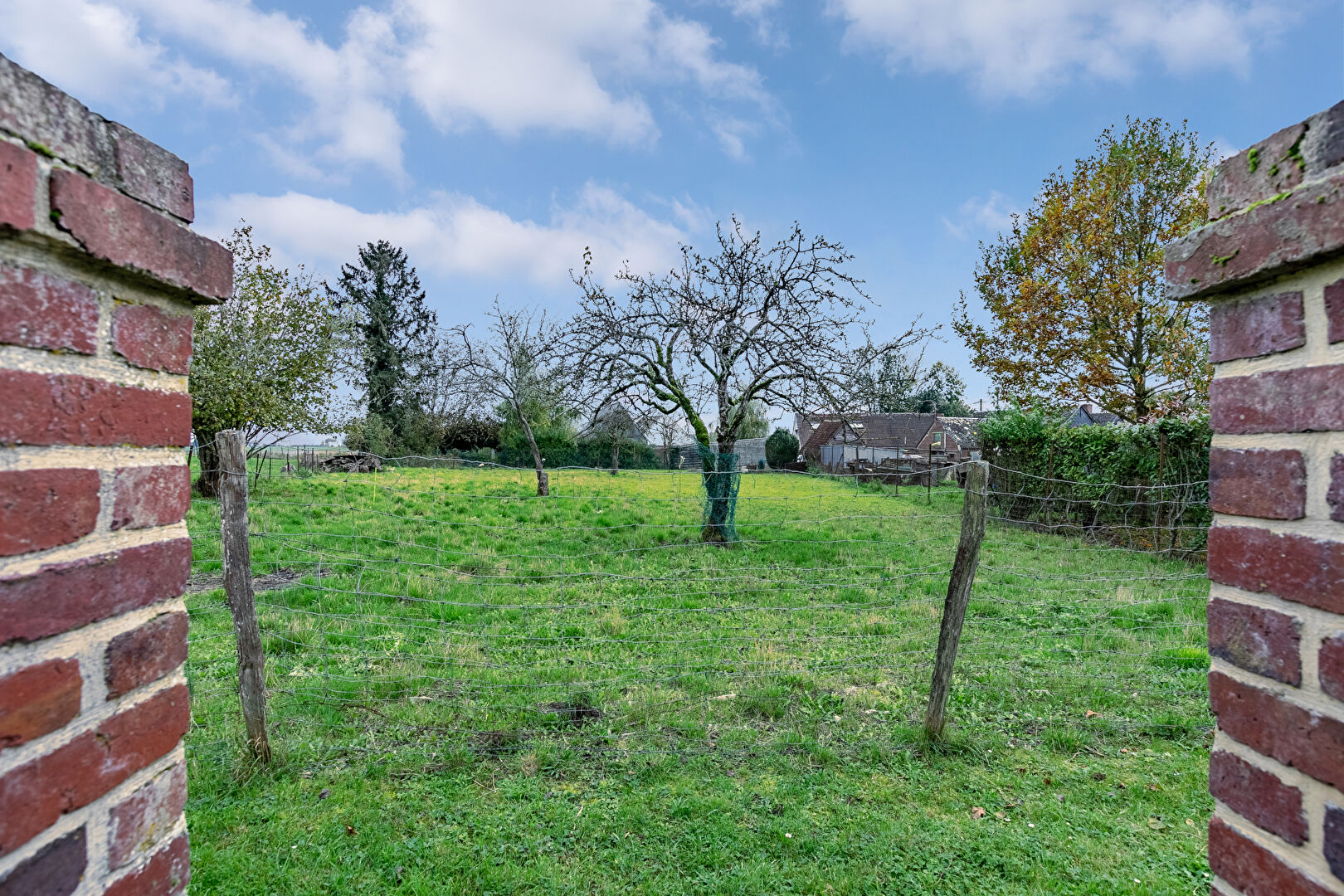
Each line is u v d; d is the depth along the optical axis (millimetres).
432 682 4012
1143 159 12844
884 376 10539
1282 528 867
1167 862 2449
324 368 14367
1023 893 2312
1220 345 975
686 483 14602
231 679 3984
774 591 6129
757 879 2371
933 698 3262
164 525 865
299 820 2654
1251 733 917
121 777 792
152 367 850
